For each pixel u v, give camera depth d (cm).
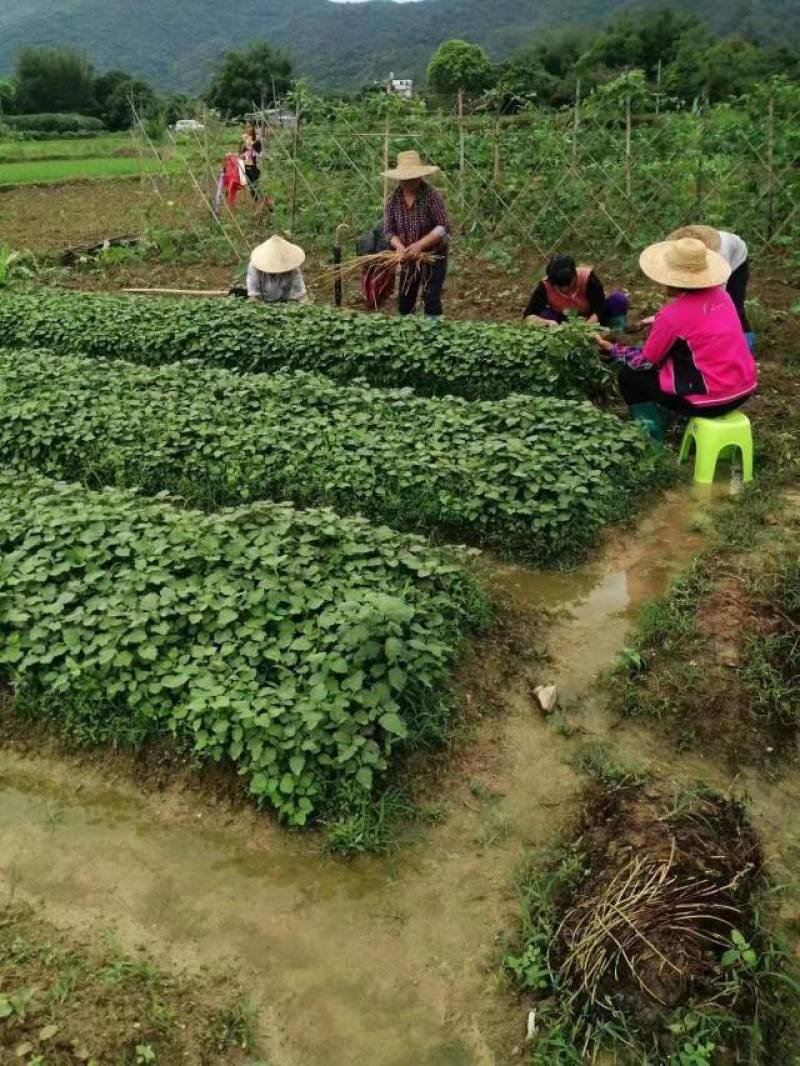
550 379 832
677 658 518
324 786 431
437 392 903
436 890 400
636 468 707
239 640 489
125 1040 331
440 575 554
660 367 724
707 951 351
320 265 1495
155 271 1555
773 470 727
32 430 758
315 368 935
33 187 2700
